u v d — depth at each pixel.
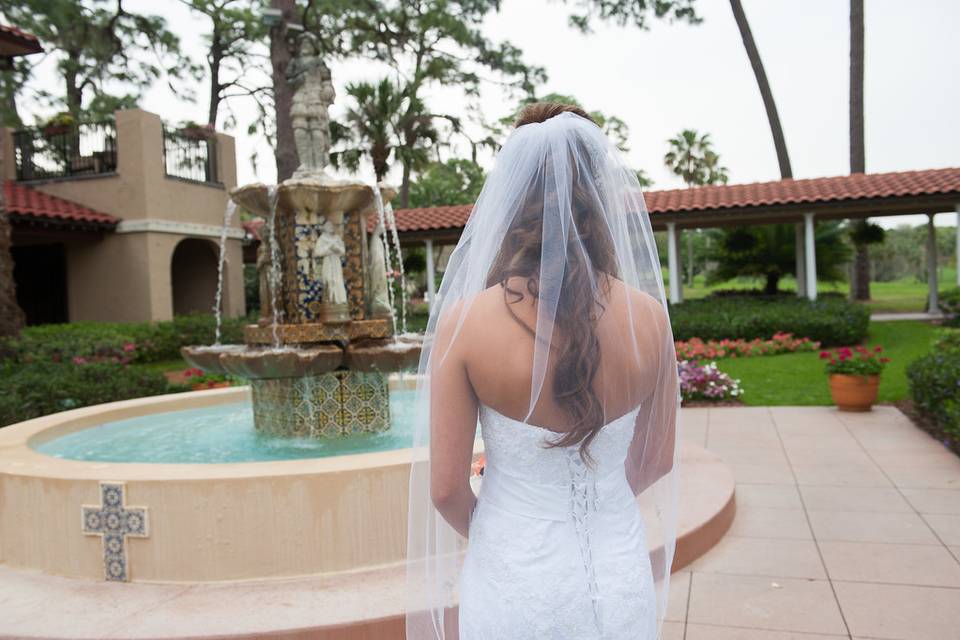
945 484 5.26
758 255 22.08
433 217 19.08
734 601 3.40
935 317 18.20
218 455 5.05
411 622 1.87
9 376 8.71
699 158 46.91
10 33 13.72
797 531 4.36
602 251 1.46
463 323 1.41
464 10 21.23
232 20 21.33
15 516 3.62
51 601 3.22
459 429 1.43
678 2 18.47
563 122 1.56
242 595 3.20
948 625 3.10
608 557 1.45
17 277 17.70
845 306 15.05
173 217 16.59
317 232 5.43
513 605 1.42
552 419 1.38
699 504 4.34
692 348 13.65
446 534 1.84
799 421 7.95
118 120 16.02
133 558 3.39
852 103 22.00
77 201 16.42
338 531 3.39
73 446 5.32
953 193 15.41
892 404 8.72
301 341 5.19
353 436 5.42
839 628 3.10
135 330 14.45
